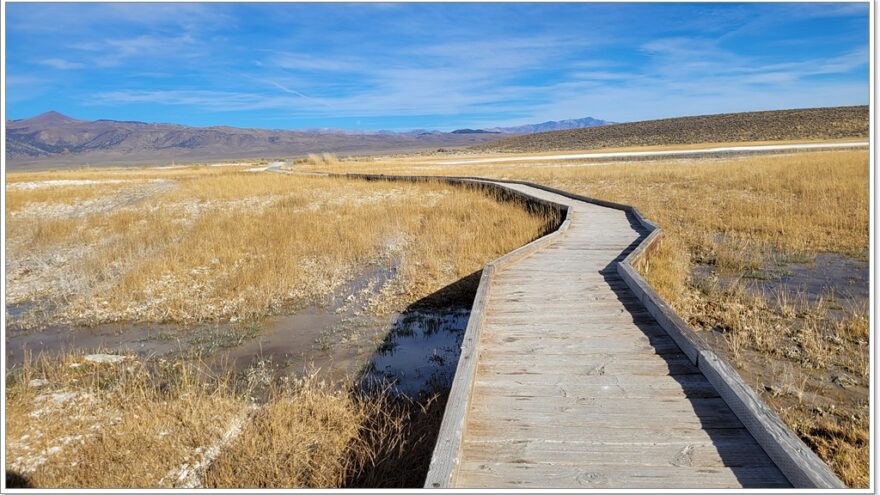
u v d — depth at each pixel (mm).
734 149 37531
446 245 10484
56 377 5234
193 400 4535
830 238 9461
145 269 9320
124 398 4668
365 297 7922
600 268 6871
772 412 2846
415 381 5035
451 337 6195
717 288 7066
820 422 3799
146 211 16359
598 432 2969
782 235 9945
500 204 15453
